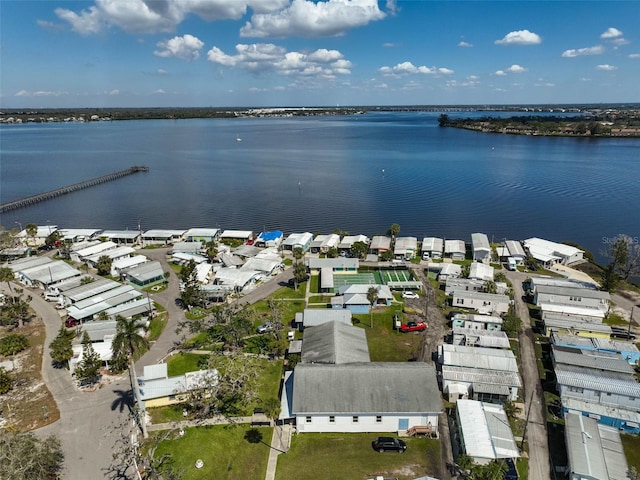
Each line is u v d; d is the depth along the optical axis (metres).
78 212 176.38
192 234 135.12
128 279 102.19
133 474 47.94
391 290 96.62
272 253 119.25
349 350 65.31
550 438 53.22
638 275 104.69
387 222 161.12
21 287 102.31
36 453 44.88
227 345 74.06
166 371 62.44
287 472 48.38
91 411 58.53
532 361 70.06
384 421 54.12
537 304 88.81
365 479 47.41
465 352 66.25
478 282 95.50
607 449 49.03
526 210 174.25
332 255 118.31
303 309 88.38
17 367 69.38
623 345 70.00
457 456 50.66
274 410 53.34
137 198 197.50
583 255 120.38
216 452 51.00
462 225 157.25
